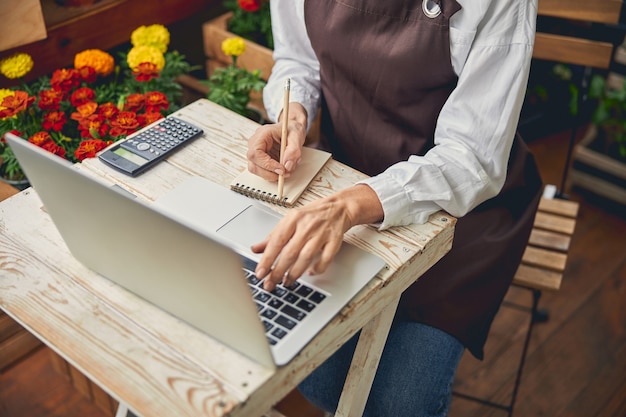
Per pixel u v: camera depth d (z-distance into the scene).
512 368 2.17
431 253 1.27
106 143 1.66
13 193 1.76
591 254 2.56
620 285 2.45
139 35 2.01
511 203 1.61
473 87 1.37
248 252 1.16
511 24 1.34
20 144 1.01
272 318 1.05
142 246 0.98
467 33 1.36
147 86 1.96
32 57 1.96
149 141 1.40
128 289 1.11
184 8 2.31
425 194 1.27
